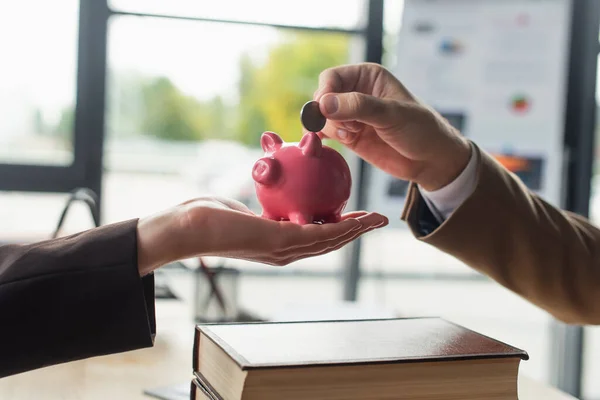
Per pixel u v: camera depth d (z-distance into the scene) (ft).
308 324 2.37
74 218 7.01
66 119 7.04
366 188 7.73
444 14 7.54
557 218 3.28
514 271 3.15
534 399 3.04
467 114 7.62
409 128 2.63
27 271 2.04
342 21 7.63
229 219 2.13
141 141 7.50
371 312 4.46
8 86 6.88
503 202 3.01
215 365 2.09
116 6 7.07
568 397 3.09
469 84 7.59
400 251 8.62
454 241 3.03
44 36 6.91
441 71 7.57
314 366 1.84
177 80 7.50
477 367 2.03
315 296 8.66
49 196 7.02
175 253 2.16
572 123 8.06
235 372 1.87
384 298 8.76
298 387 1.85
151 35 7.30
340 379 1.89
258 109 7.82
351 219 2.24
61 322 2.05
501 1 7.55
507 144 7.65
